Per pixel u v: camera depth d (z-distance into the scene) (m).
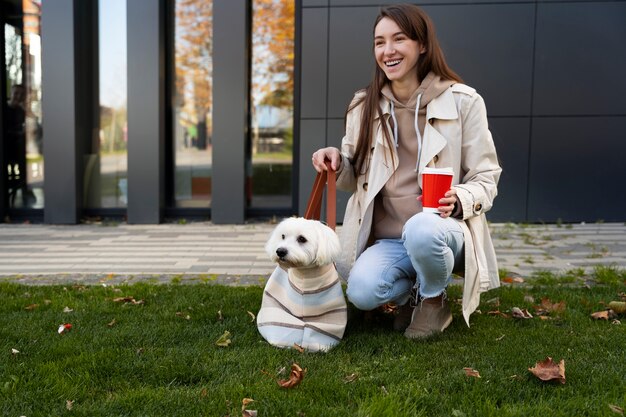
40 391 2.33
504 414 2.12
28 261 5.19
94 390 2.38
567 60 6.90
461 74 6.93
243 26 7.10
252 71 7.58
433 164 2.92
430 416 2.16
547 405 2.20
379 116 3.03
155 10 7.08
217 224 7.39
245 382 2.45
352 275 2.93
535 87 6.94
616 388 2.34
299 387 2.39
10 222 7.58
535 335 3.00
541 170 7.04
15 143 7.75
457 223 2.79
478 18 6.87
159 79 7.22
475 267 2.80
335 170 3.05
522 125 6.98
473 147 2.95
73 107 7.22
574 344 2.87
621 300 3.65
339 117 7.08
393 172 3.03
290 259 2.71
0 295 3.88
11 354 2.74
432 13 6.88
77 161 7.36
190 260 5.24
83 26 7.47
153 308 3.55
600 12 6.83
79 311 3.49
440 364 2.63
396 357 2.74
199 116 7.71
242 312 3.46
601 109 6.96
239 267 4.95
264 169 7.73
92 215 7.71
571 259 5.15
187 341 2.98
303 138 7.13
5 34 7.63
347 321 3.21
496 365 2.61
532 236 6.28
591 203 7.09
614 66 6.90
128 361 2.65
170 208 7.69
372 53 6.98
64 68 7.16
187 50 7.59
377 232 3.21
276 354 2.76
